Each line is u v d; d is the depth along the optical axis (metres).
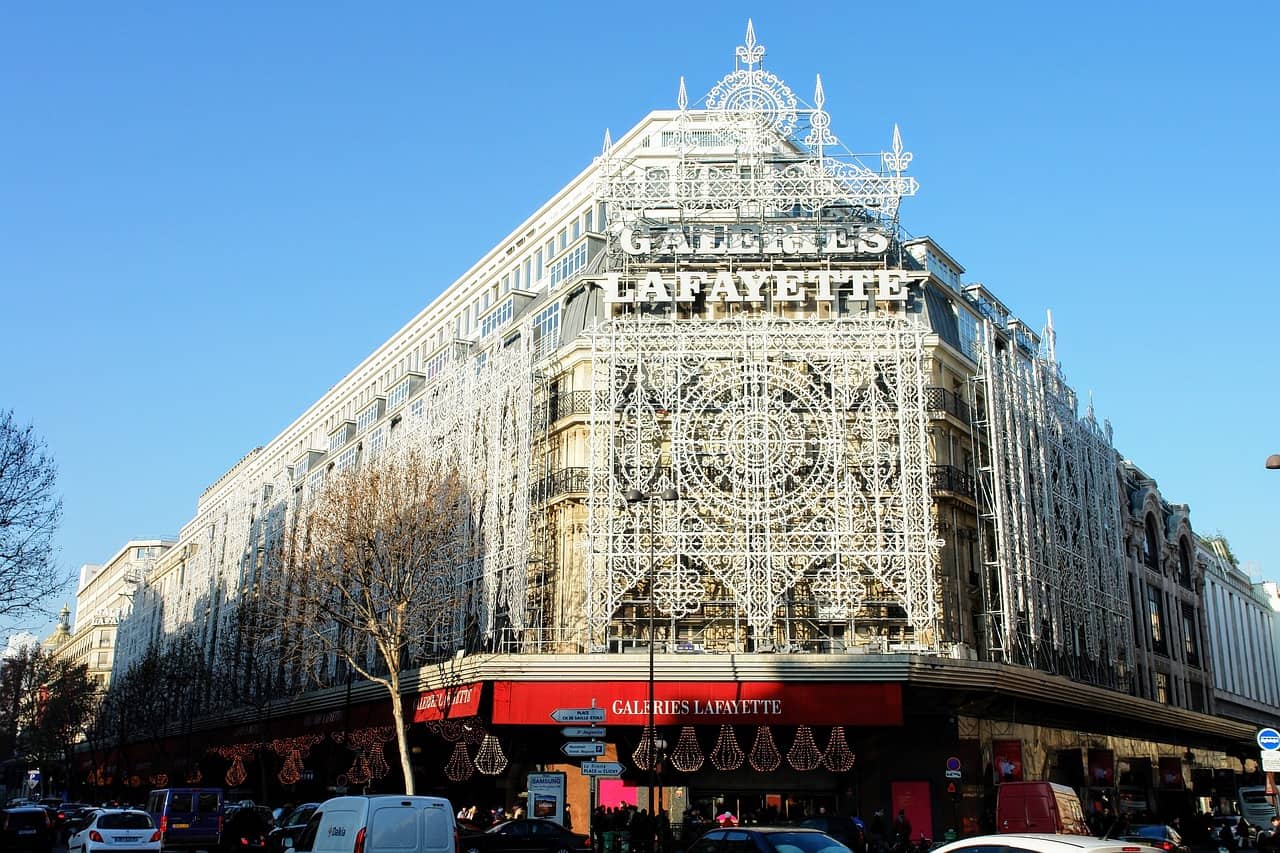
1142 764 58.00
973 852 11.67
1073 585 51.19
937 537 43.78
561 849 32.00
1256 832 49.62
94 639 151.88
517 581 43.56
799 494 42.38
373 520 45.72
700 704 38.56
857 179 48.75
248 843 39.75
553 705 39.19
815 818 33.69
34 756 118.44
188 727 77.00
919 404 43.06
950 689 39.06
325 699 53.72
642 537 42.31
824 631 42.00
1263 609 104.94
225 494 102.75
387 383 85.06
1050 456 52.25
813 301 46.34
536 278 68.44
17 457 39.59
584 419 45.31
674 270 47.50
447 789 50.28
